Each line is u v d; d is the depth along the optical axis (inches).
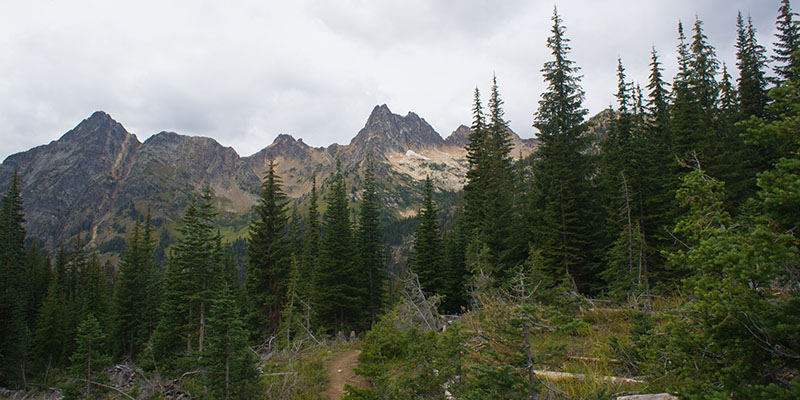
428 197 1649.9
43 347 1461.6
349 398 426.6
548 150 1141.7
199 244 1055.6
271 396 519.8
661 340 246.1
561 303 527.8
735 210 807.1
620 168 1026.7
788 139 193.6
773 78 995.3
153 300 1590.8
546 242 1039.0
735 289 182.9
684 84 1099.3
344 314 1534.2
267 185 1526.8
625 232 719.7
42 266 2456.9
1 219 1734.7
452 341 322.0
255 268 1443.2
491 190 1320.1
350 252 1552.7
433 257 1519.4
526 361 229.1
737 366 178.9
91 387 646.5
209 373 485.4
